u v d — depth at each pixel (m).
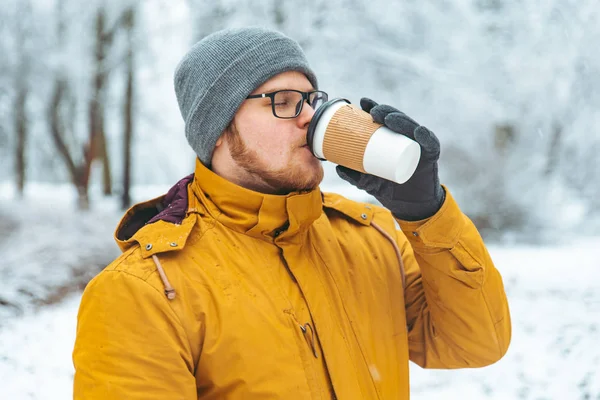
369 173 1.23
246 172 1.32
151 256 1.21
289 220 1.28
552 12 10.66
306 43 10.26
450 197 1.29
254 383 1.14
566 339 4.58
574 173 13.23
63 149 12.89
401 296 1.46
